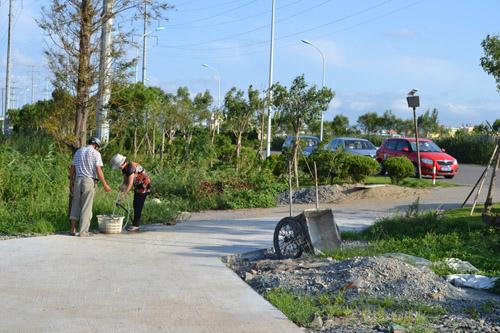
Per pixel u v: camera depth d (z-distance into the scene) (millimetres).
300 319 6480
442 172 25766
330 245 10133
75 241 10852
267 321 6328
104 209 13242
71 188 11688
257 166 21922
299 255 9828
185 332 5918
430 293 7461
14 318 6230
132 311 6582
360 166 20984
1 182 13648
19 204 13195
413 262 8898
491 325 6391
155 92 28656
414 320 6523
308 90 21438
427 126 64812
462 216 13242
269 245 10906
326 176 21219
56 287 7520
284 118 21875
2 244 10391
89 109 17188
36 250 9875
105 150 21031
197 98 38844
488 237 10930
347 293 7492
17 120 46250
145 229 12648
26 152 18109
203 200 17156
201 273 8500
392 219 12562
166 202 15586
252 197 17734
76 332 5844
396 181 21578
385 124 67312
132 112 22641
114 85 17469
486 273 8781
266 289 7801
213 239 11484
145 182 12211
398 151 26766
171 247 10523
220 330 6004
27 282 7738
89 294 7230
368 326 6320
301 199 18359
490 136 42031
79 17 16344
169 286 7711
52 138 19531
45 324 6055
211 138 28781
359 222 13836
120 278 8078
